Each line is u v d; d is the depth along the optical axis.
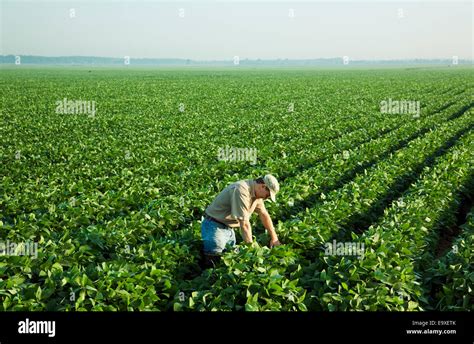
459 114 36.19
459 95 52.28
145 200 13.71
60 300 8.03
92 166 18.56
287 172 17.67
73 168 19.08
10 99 53.78
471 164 18.42
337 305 8.17
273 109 42.12
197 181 16.39
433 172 16.27
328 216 11.86
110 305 7.83
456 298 8.92
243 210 9.50
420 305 8.91
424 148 21.02
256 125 31.08
